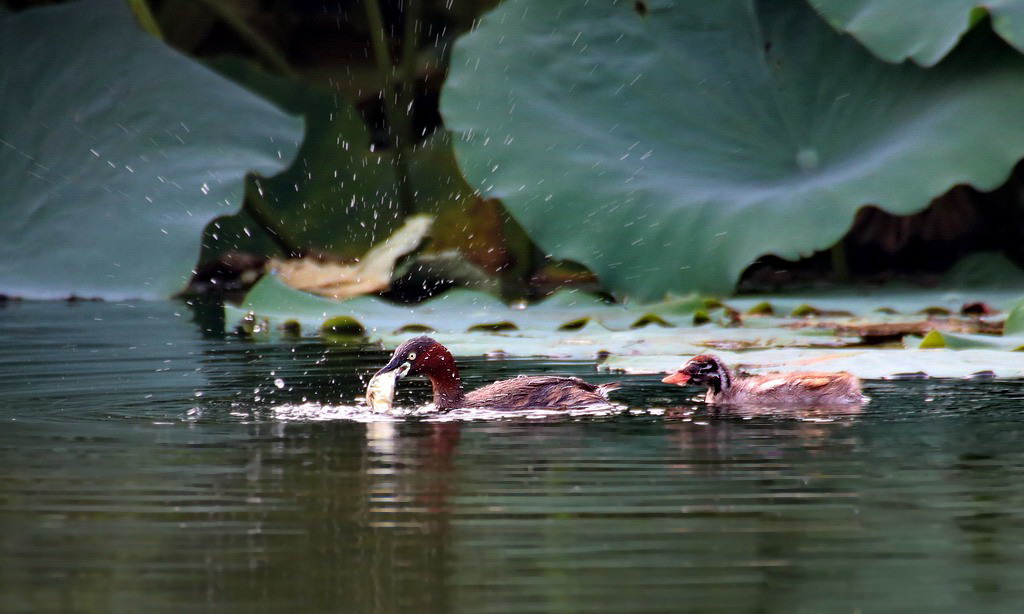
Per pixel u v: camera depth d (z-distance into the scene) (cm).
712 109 1983
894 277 2248
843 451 969
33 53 2098
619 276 1825
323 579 668
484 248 2339
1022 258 2242
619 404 1205
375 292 2078
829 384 1208
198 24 2727
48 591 649
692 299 1766
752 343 1539
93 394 1223
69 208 1980
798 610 631
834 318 1752
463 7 2744
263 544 725
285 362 1447
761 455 955
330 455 957
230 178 1967
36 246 1953
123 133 2042
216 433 1041
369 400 1170
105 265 1909
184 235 1909
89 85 2081
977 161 1800
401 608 629
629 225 1845
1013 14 1780
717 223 1816
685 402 1222
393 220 2327
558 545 725
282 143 2045
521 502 816
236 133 2039
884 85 1947
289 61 2786
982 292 1947
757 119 1972
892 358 1366
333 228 2312
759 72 2003
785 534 750
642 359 1430
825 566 693
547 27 2034
